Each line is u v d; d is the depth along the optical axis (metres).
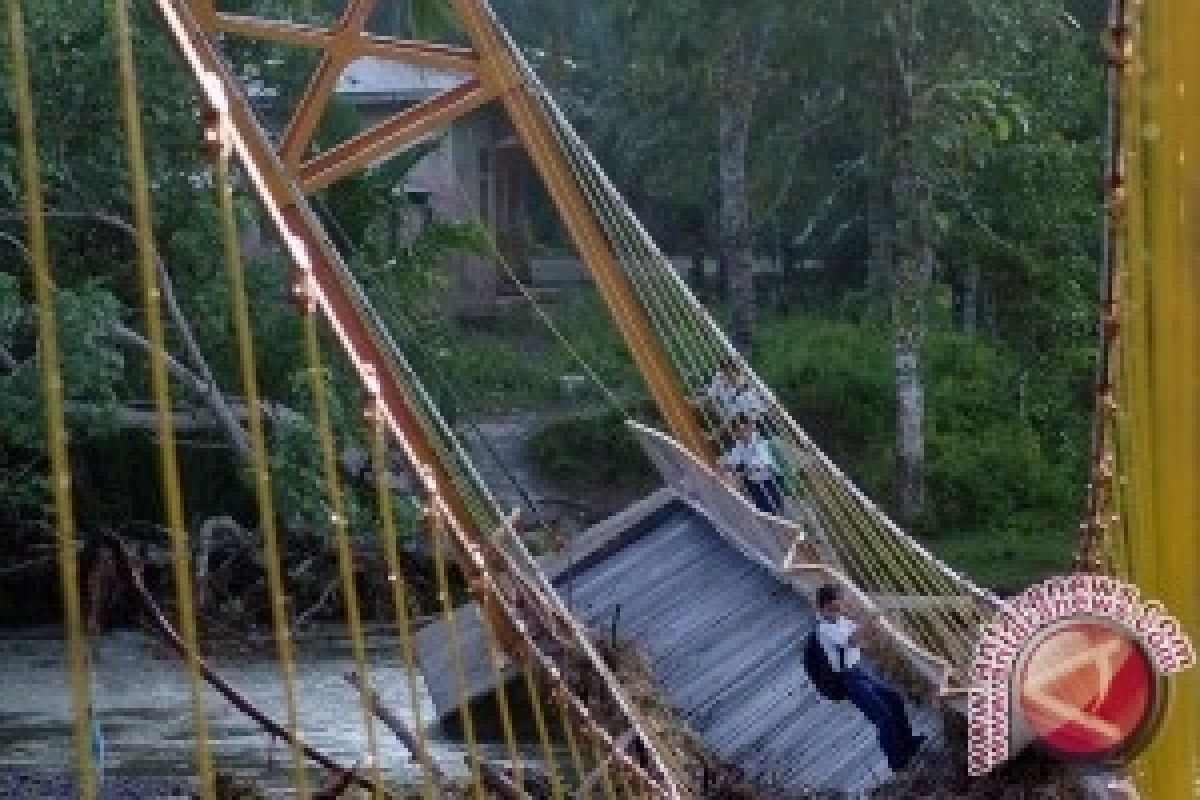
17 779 23.33
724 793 19.30
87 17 32.16
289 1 38.09
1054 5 43.53
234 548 36.94
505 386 52.16
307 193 25.67
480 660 26.30
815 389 48.84
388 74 54.38
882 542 26.25
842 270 58.44
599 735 13.21
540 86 27.11
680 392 28.84
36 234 4.25
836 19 42.38
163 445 4.69
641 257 29.23
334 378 33.62
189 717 27.88
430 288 39.16
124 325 36.38
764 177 50.62
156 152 33.69
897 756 18.25
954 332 50.16
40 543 39.09
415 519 34.25
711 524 28.27
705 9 45.50
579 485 47.72
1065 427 45.97
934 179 42.25
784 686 22.55
